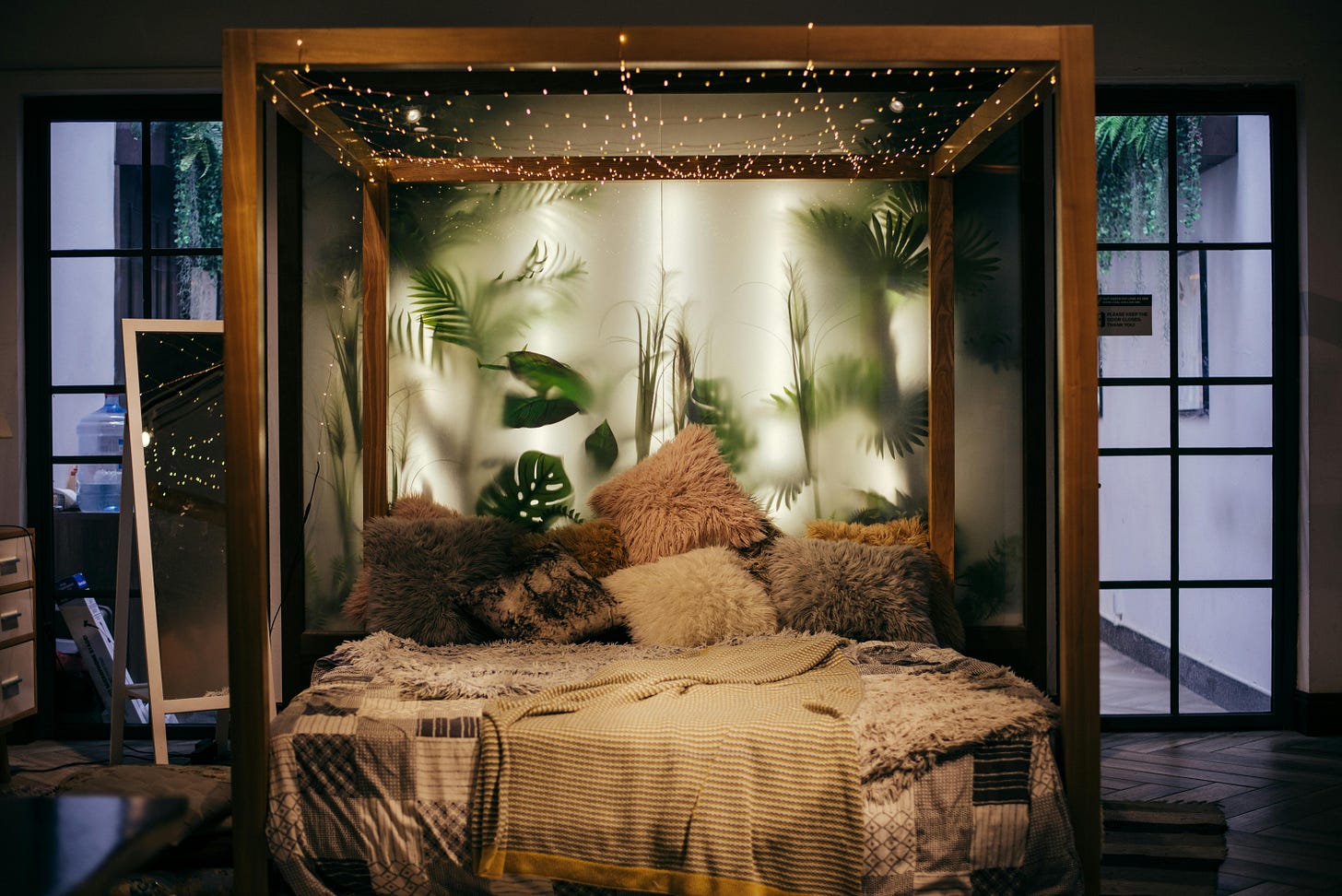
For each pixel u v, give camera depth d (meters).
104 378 4.46
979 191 4.13
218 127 4.43
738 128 4.08
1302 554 4.44
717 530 3.94
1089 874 2.62
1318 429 4.40
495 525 3.88
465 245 4.13
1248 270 4.51
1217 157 4.50
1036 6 4.28
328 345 4.12
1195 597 4.55
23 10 4.28
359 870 2.61
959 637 3.94
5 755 3.70
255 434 2.54
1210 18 4.34
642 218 4.13
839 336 4.15
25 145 4.39
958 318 4.15
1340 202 4.38
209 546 3.89
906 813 2.52
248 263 2.54
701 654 3.38
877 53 2.60
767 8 4.22
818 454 4.16
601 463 4.14
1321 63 4.36
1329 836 3.25
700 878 2.48
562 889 2.57
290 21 4.23
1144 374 4.52
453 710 2.75
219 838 2.84
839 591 3.66
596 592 3.71
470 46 2.55
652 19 4.21
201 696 3.84
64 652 4.46
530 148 4.06
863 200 4.13
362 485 4.10
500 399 4.14
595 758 2.58
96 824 1.12
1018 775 2.58
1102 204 4.50
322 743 2.66
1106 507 4.54
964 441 4.17
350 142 3.65
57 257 4.44
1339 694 4.38
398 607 3.66
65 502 4.46
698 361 4.14
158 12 4.26
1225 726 4.50
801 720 2.60
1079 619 2.62
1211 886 2.88
